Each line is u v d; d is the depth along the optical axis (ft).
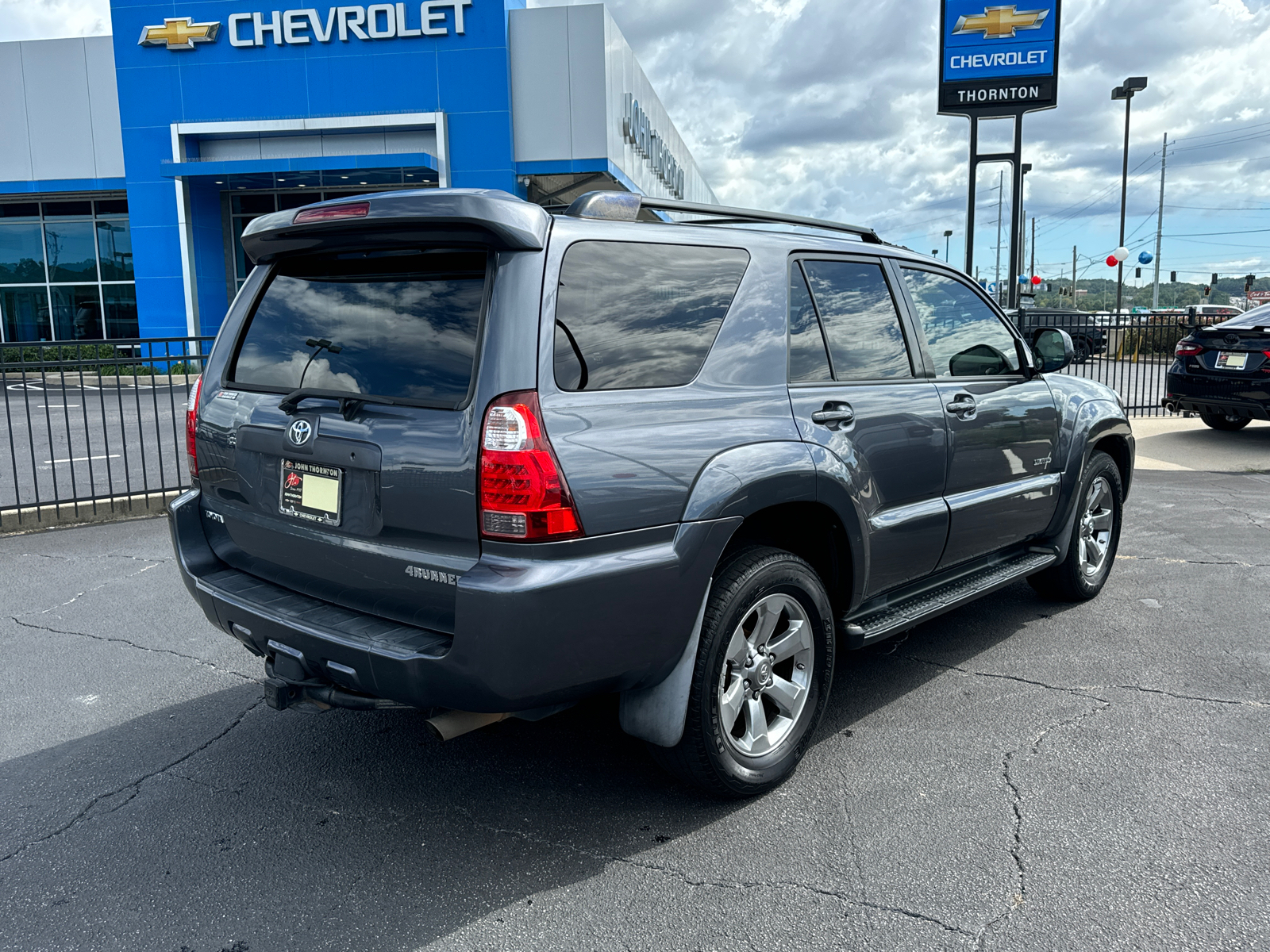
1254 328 34.91
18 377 28.32
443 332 8.74
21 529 23.36
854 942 7.88
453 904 8.49
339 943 7.96
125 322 94.79
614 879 8.86
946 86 46.47
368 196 9.04
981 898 8.46
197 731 12.23
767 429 9.99
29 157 89.20
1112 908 8.28
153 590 18.25
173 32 79.71
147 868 9.12
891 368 12.23
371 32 76.54
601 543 8.47
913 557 12.33
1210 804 10.05
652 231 9.71
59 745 11.82
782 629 10.78
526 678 8.19
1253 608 16.85
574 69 75.51
